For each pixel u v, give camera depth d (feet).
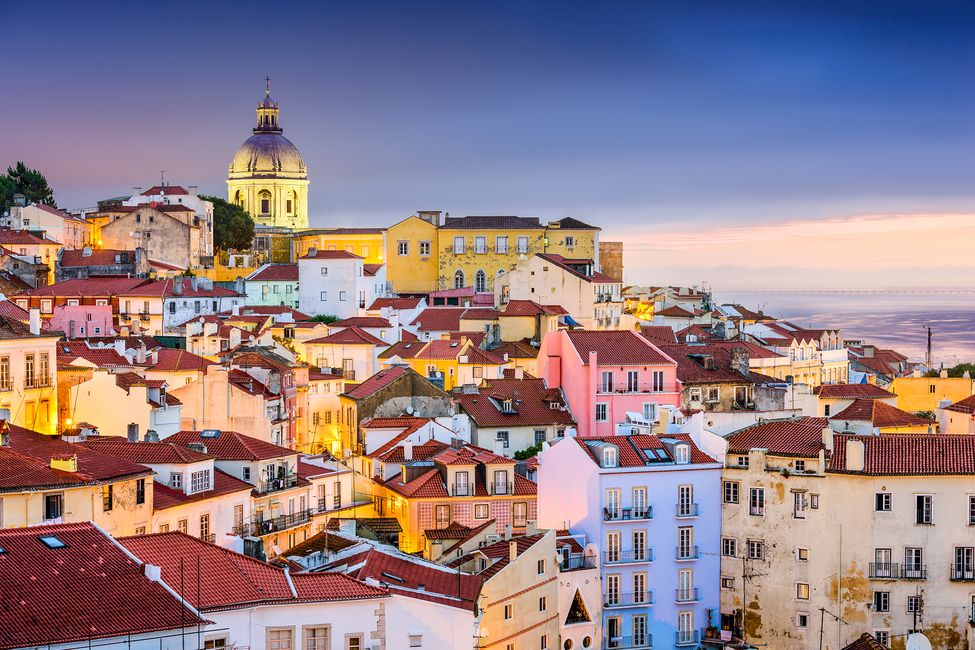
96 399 521.65
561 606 446.60
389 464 523.70
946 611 459.32
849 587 462.60
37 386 502.79
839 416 555.28
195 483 425.28
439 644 321.32
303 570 356.79
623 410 604.49
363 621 313.94
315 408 632.79
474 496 495.82
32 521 356.59
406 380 609.83
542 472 490.49
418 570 371.35
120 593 284.00
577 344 618.44
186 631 281.13
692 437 496.64
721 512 480.23
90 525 303.27
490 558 426.92
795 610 469.57
